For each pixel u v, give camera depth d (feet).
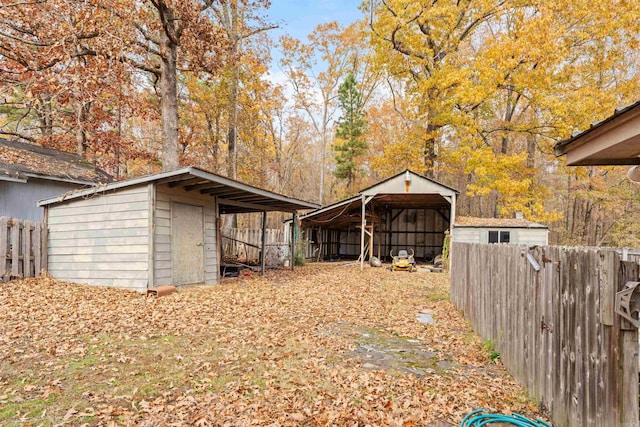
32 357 12.88
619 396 6.66
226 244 53.52
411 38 57.77
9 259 24.88
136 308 20.07
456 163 62.18
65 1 29.86
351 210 59.47
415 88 61.72
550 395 9.31
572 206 81.56
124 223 25.63
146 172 76.69
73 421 9.04
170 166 38.91
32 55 33.12
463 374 12.69
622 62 59.57
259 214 100.01
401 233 68.90
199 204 29.91
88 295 22.34
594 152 10.44
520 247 11.75
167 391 10.82
